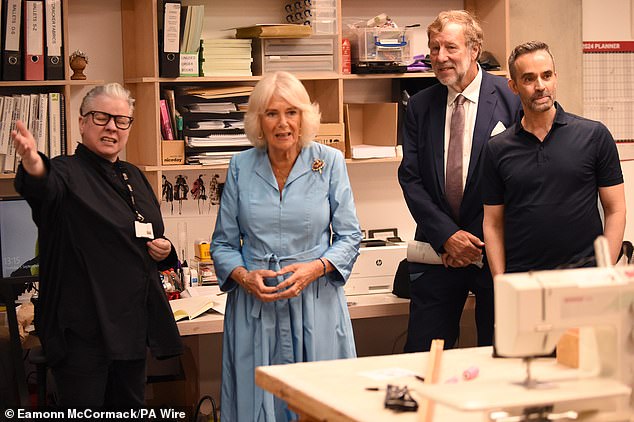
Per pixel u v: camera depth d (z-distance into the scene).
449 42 3.70
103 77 4.50
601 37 5.27
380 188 4.94
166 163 4.29
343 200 3.43
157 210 3.34
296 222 3.33
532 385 1.95
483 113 3.77
